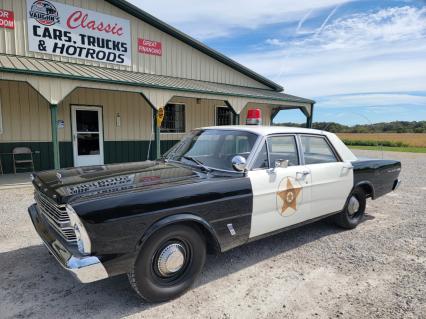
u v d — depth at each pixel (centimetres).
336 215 476
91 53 1029
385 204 660
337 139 470
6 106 907
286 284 317
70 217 244
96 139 1081
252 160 346
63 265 237
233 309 272
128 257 252
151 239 265
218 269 348
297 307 276
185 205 280
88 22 1012
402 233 474
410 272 345
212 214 299
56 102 750
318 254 392
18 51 898
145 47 1155
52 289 300
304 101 1391
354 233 473
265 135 364
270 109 1642
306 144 418
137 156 1180
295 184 379
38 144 966
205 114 1370
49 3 934
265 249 407
